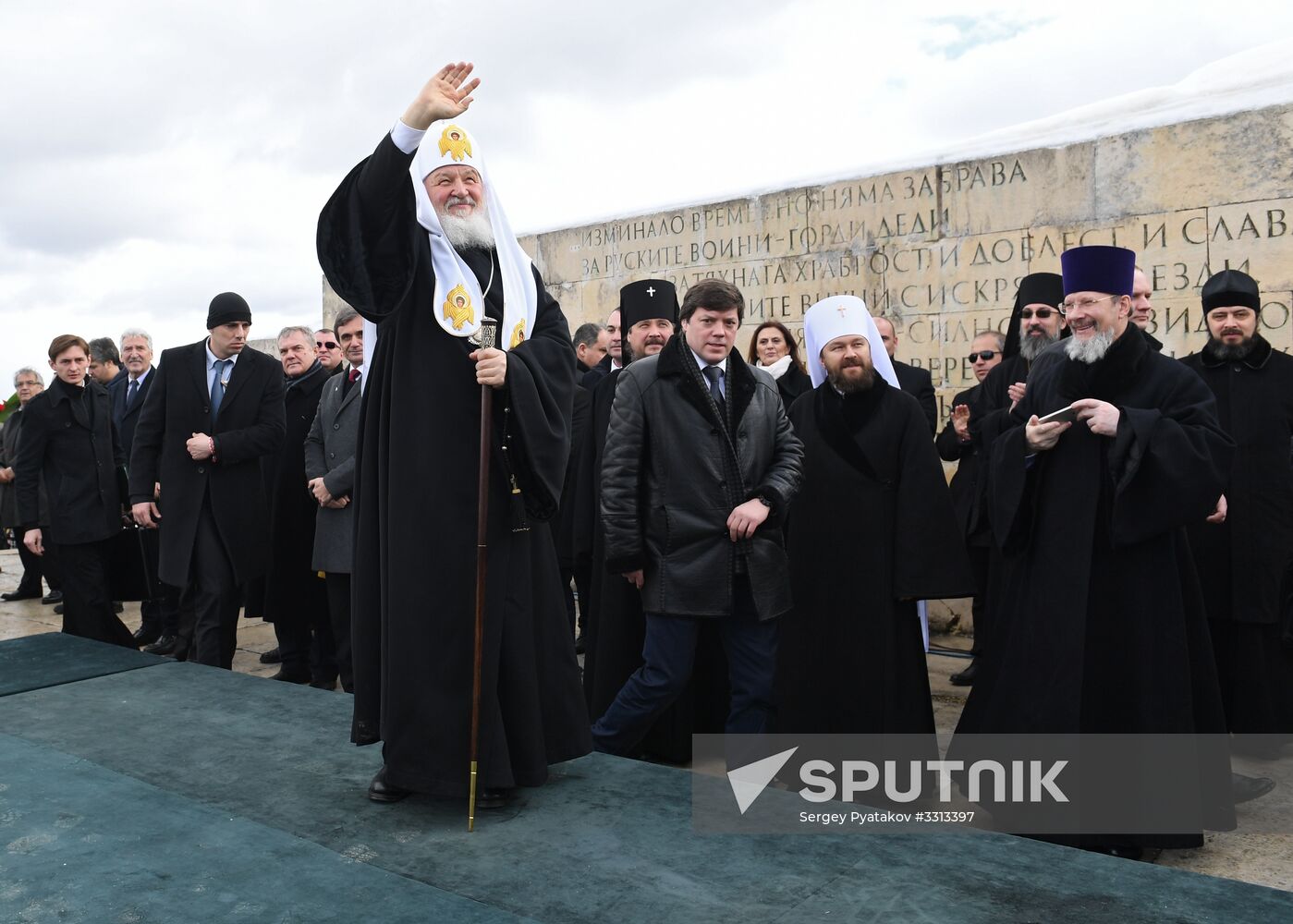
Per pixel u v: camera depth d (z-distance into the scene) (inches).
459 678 106.0
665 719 178.7
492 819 107.3
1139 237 246.1
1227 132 233.3
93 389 243.3
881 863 96.8
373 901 89.1
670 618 144.7
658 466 145.4
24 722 142.5
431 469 107.0
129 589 259.1
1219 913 86.3
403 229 104.7
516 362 106.8
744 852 99.2
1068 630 135.3
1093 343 139.0
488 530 108.1
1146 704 132.6
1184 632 134.6
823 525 160.7
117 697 154.4
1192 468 129.6
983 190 269.7
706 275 325.7
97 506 238.2
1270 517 178.9
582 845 100.9
